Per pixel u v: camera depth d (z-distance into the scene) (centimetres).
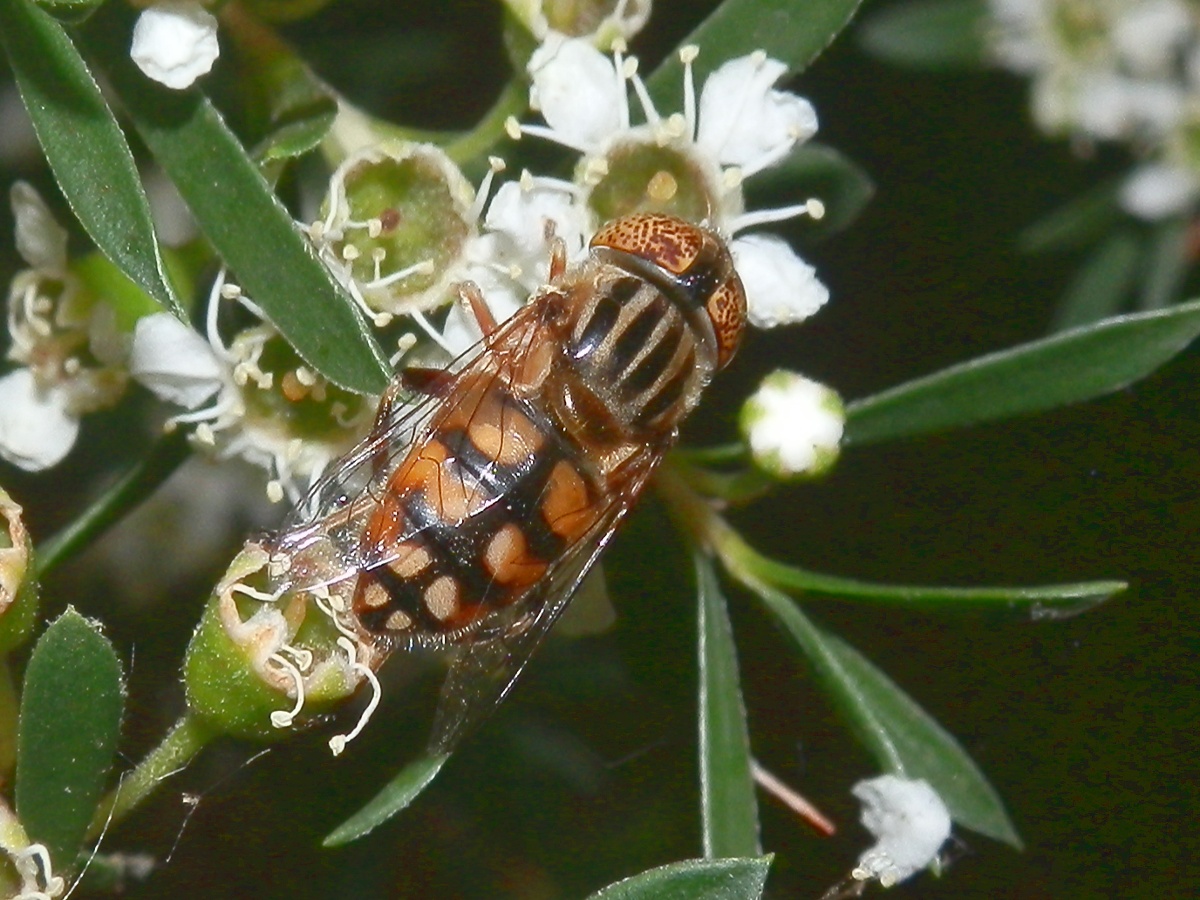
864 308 9
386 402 7
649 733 8
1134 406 9
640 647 7
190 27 6
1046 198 9
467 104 8
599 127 7
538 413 7
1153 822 9
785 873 8
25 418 7
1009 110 9
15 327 7
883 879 7
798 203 7
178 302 6
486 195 7
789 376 7
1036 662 9
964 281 9
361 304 7
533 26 7
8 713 6
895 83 9
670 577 7
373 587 7
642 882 6
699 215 7
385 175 7
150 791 7
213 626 6
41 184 8
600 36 7
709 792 7
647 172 7
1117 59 9
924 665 9
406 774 7
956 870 9
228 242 6
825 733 8
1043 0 8
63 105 6
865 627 9
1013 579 9
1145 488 9
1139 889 9
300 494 7
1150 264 9
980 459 9
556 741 8
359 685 7
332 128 7
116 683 6
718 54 7
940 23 8
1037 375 7
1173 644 9
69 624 6
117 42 6
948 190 9
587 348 7
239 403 7
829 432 7
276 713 6
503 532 7
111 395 7
